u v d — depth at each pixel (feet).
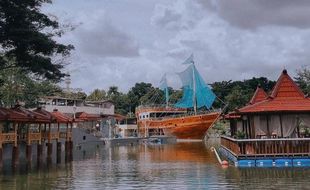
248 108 110.73
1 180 91.45
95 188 79.82
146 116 369.50
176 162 129.29
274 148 104.78
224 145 156.46
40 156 138.41
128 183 85.71
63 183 86.69
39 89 201.77
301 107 107.24
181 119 325.01
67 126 162.71
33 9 115.14
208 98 329.31
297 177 85.97
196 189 75.97
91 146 240.12
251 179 85.40
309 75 294.05
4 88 184.96
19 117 116.98
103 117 301.63
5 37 108.88
